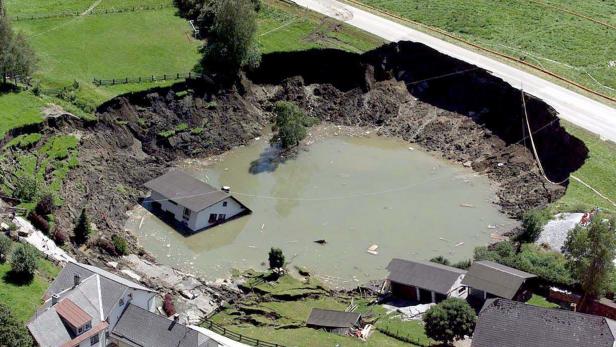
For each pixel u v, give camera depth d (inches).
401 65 4722.0
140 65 4340.6
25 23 4557.1
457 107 4525.1
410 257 3526.1
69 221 3341.5
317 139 4372.5
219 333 2903.5
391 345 2849.4
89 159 3747.5
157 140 4082.2
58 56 4298.7
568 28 5216.5
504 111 4394.7
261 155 4200.3
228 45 4357.8
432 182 4074.8
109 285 2721.5
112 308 2667.3
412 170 4168.3
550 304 3090.6
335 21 4965.6
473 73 4571.9
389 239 3649.1
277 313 3085.6
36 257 2874.0
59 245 3169.3
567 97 4419.3
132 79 4205.2
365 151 4308.6
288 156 4202.8
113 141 3927.2
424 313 2974.9
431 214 3833.7
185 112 4207.7
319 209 3828.7
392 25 5029.5
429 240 3649.1
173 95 4215.1
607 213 3553.2
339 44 4719.5
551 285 3157.0
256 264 3432.6
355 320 2977.4
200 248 3506.4
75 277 2694.4
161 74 4291.3
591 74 4724.4
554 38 5093.5
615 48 5009.8
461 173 4158.5
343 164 4183.1
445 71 4643.2
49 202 3267.7
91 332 2571.4
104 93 4065.0
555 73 4660.4
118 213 3614.7
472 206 3897.6
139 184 3838.6
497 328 2691.9
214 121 4271.7
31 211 3216.0
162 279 3221.0
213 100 4323.3
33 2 4830.2
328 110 4552.2
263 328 2999.5
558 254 3339.1
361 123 4515.3
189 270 3351.4
